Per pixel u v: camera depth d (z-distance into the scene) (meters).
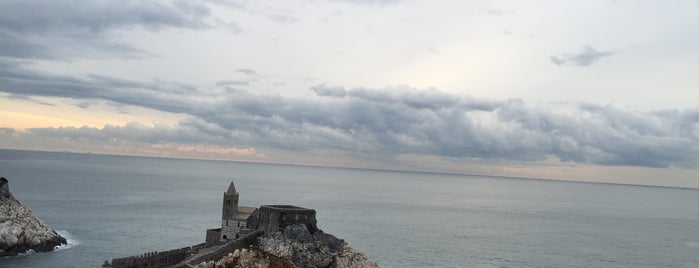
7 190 168.38
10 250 154.38
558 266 187.88
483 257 193.88
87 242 181.38
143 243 186.00
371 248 196.62
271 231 112.88
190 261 94.25
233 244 105.50
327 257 109.31
